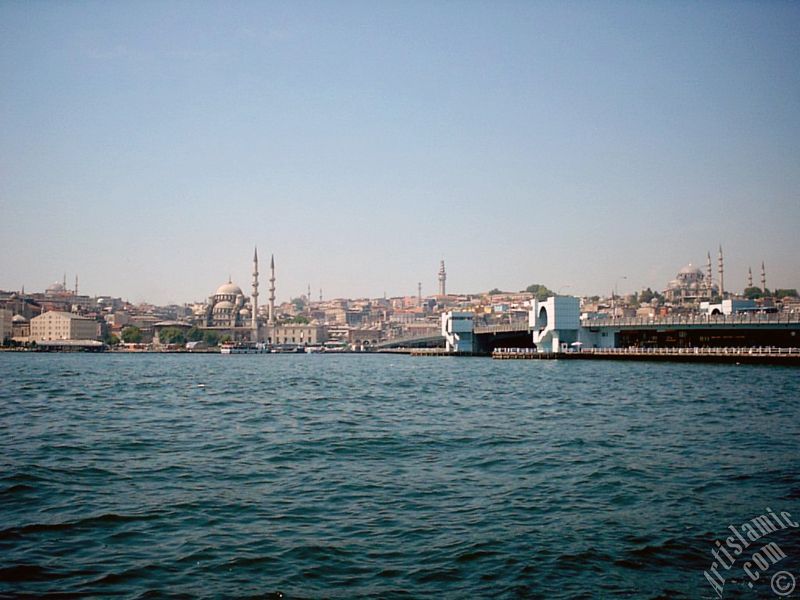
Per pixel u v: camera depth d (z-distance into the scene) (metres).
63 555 24.69
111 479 36.00
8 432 52.56
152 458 41.66
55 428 54.84
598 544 25.95
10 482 34.91
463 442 47.50
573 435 50.38
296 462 40.56
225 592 21.73
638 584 22.56
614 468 38.47
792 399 74.44
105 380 122.25
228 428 54.88
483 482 35.41
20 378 127.56
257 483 35.22
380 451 44.16
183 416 63.53
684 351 155.25
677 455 42.34
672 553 25.11
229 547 25.58
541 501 31.78
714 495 32.69
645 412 64.38
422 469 38.56
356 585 22.33
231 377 135.25
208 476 36.78
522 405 72.38
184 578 22.75
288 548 25.47
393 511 30.16
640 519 29.03
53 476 36.41
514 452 43.59
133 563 23.97
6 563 23.78
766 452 43.22
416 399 81.56
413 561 24.28
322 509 30.45
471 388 98.50
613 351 172.88
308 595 21.56
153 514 29.56
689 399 75.56
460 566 23.84
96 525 28.05
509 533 27.19
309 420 60.34
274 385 109.62
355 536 26.83
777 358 137.25
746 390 85.62
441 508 30.61
